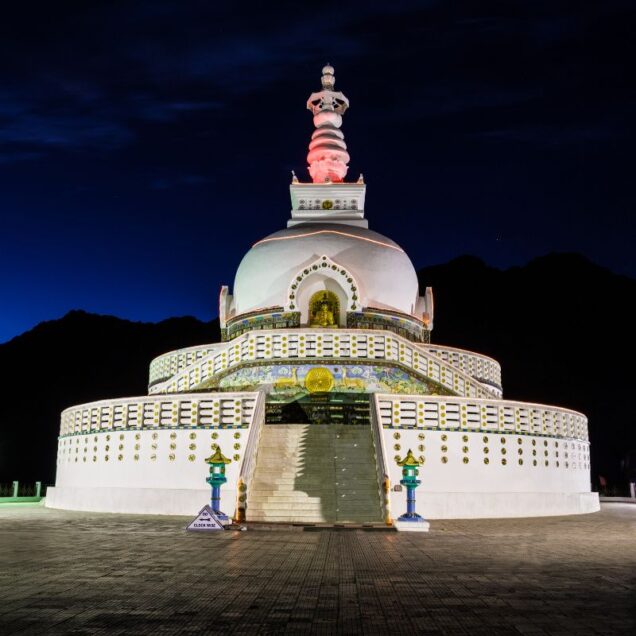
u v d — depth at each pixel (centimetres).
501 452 2744
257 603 932
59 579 1104
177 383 3406
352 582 1097
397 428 2639
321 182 4416
